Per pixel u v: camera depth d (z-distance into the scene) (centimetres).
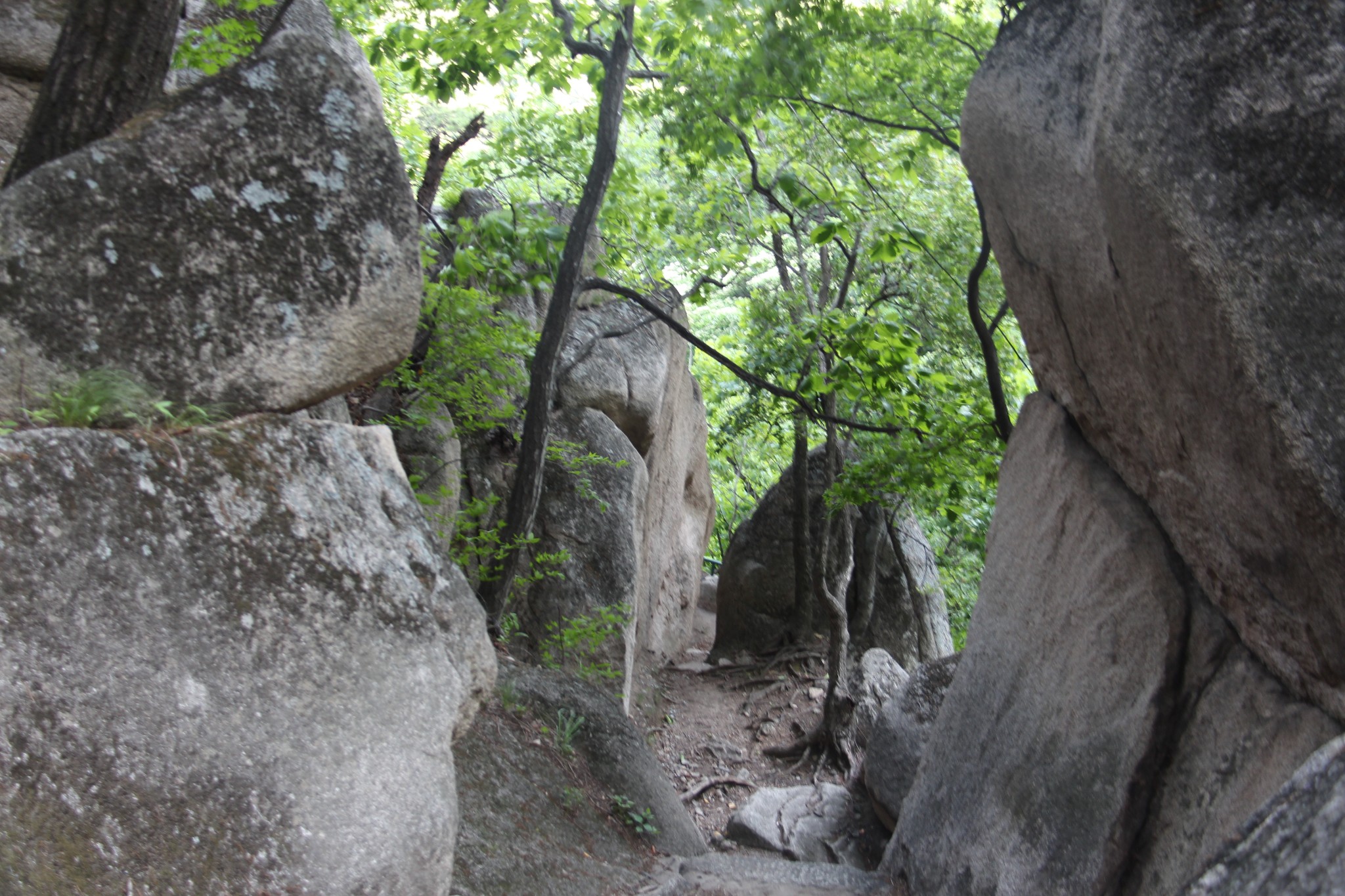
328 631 286
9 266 273
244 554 279
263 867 257
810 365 862
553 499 950
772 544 1351
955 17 805
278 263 303
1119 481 449
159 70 405
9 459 252
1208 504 352
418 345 805
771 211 1060
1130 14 319
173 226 291
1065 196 390
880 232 730
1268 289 278
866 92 788
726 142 793
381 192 320
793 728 1120
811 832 730
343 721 281
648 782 645
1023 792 445
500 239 726
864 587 1273
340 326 311
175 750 254
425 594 311
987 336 731
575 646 901
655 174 1202
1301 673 331
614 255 982
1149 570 404
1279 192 274
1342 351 266
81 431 266
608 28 817
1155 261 321
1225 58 284
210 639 267
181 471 276
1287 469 286
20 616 243
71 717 242
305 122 311
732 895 520
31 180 279
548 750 615
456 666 311
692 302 1013
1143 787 381
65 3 609
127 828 242
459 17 718
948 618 1398
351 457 312
